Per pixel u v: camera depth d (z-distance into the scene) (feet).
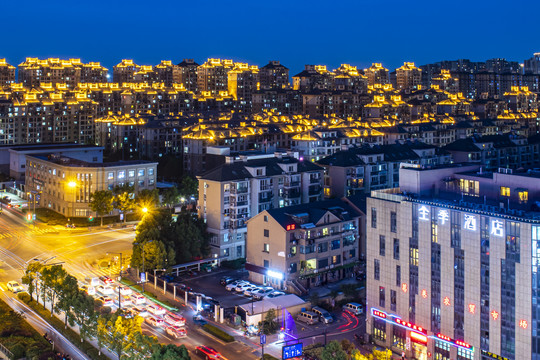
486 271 387.14
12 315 489.26
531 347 369.09
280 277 558.15
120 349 396.16
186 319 497.05
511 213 391.65
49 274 487.20
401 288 437.58
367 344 454.81
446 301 409.08
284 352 401.90
